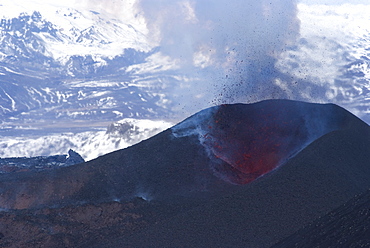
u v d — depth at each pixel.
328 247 14.53
